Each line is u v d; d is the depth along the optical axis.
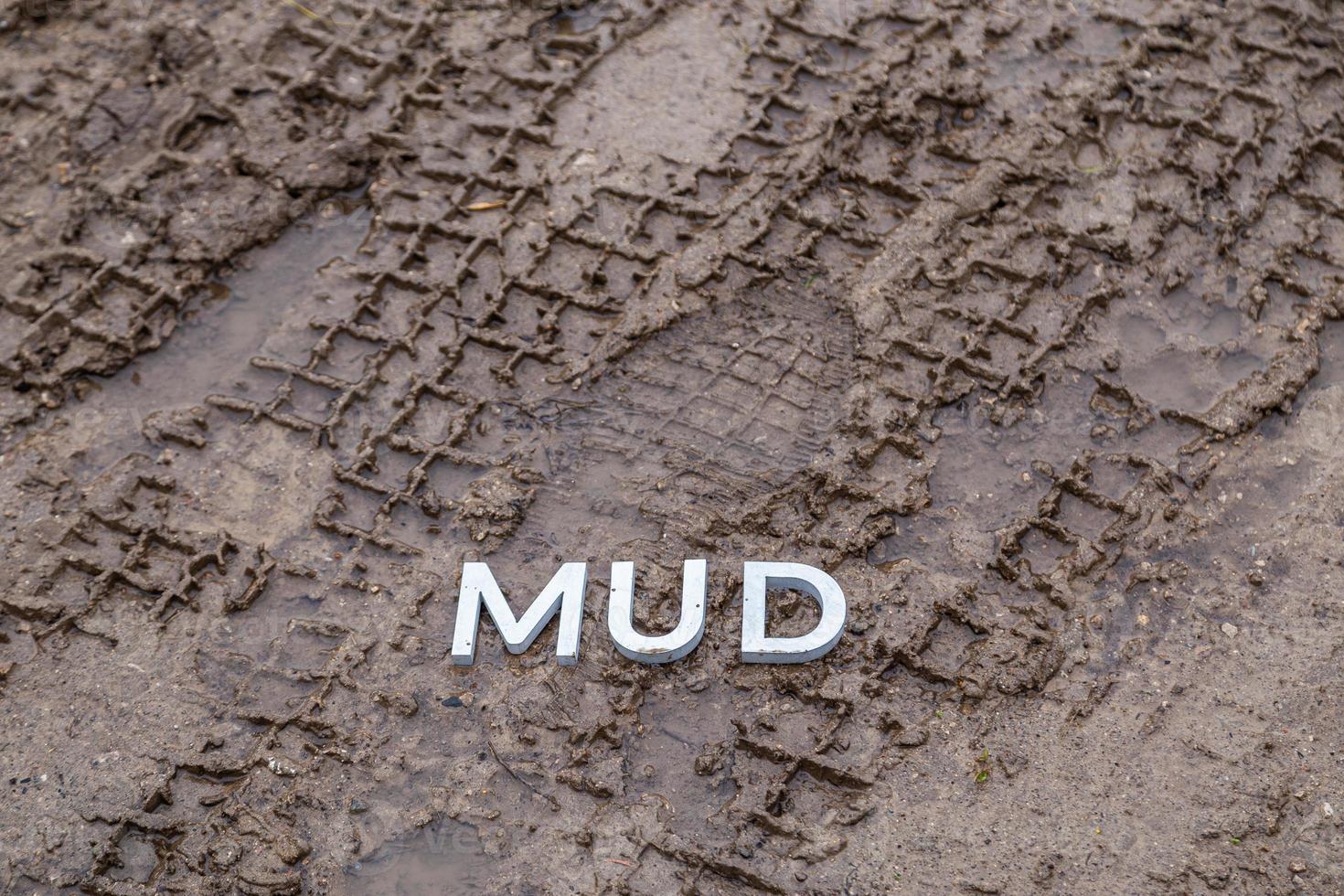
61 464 5.37
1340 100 6.25
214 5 6.78
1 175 6.19
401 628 4.86
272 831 4.41
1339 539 4.90
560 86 6.42
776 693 4.66
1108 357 5.45
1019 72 6.43
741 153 6.19
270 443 5.40
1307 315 5.53
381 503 5.21
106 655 4.86
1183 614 4.76
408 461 5.34
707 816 4.39
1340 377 5.39
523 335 5.66
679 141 6.22
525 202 6.05
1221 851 4.19
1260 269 5.68
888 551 4.99
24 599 4.96
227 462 5.36
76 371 5.65
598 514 5.13
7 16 6.67
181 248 5.96
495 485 5.21
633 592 4.86
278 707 4.71
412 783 4.50
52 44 6.64
